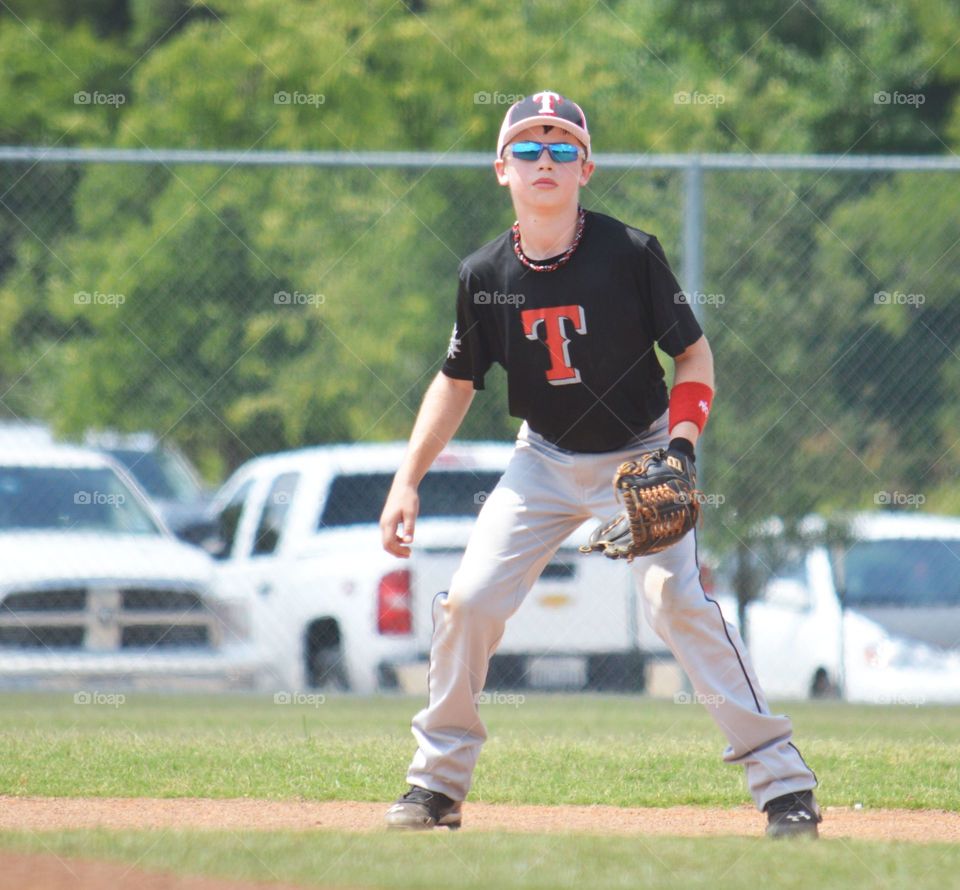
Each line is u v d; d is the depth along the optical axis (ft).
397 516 47.96
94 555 92.99
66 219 101.65
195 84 145.48
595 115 139.23
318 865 35.29
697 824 48.42
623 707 84.43
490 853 37.06
